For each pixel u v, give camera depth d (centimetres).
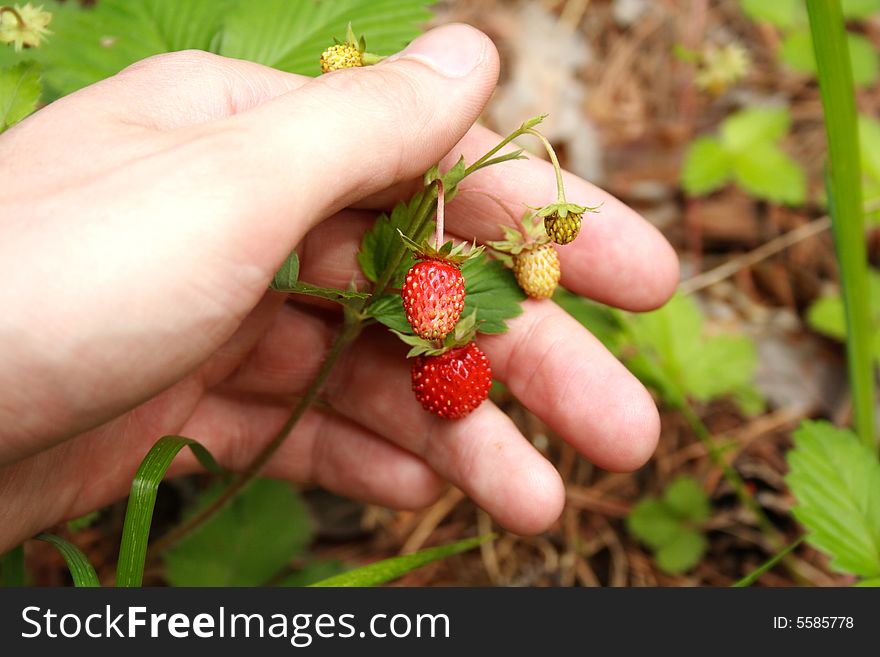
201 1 19
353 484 22
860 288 20
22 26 16
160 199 13
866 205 25
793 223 31
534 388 19
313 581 22
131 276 13
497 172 18
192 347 14
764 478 26
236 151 13
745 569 25
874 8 32
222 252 13
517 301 17
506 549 25
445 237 19
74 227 13
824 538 19
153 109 15
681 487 25
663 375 23
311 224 14
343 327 17
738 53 30
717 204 31
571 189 19
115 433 19
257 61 19
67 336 13
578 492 26
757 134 29
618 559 25
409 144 15
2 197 13
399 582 24
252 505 23
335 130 14
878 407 27
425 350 16
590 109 34
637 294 20
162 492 25
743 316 30
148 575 24
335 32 19
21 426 14
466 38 15
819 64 18
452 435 19
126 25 19
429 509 26
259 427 22
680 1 36
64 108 14
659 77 35
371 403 20
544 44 35
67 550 15
